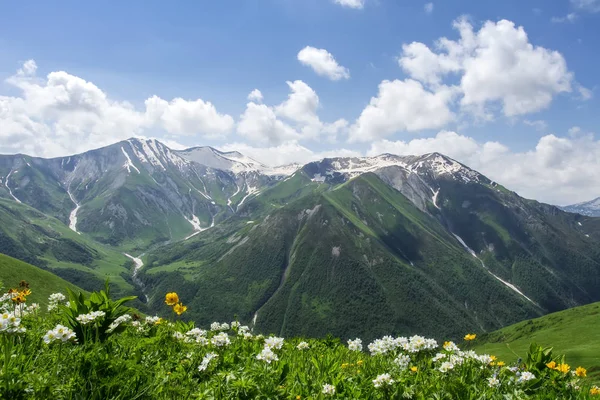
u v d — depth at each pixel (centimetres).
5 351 609
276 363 791
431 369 832
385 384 694
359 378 786
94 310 820
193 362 798
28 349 705
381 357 940
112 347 768
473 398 702
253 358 839
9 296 1041
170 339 965
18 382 541
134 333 1031
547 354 876
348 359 1033
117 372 639
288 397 651
